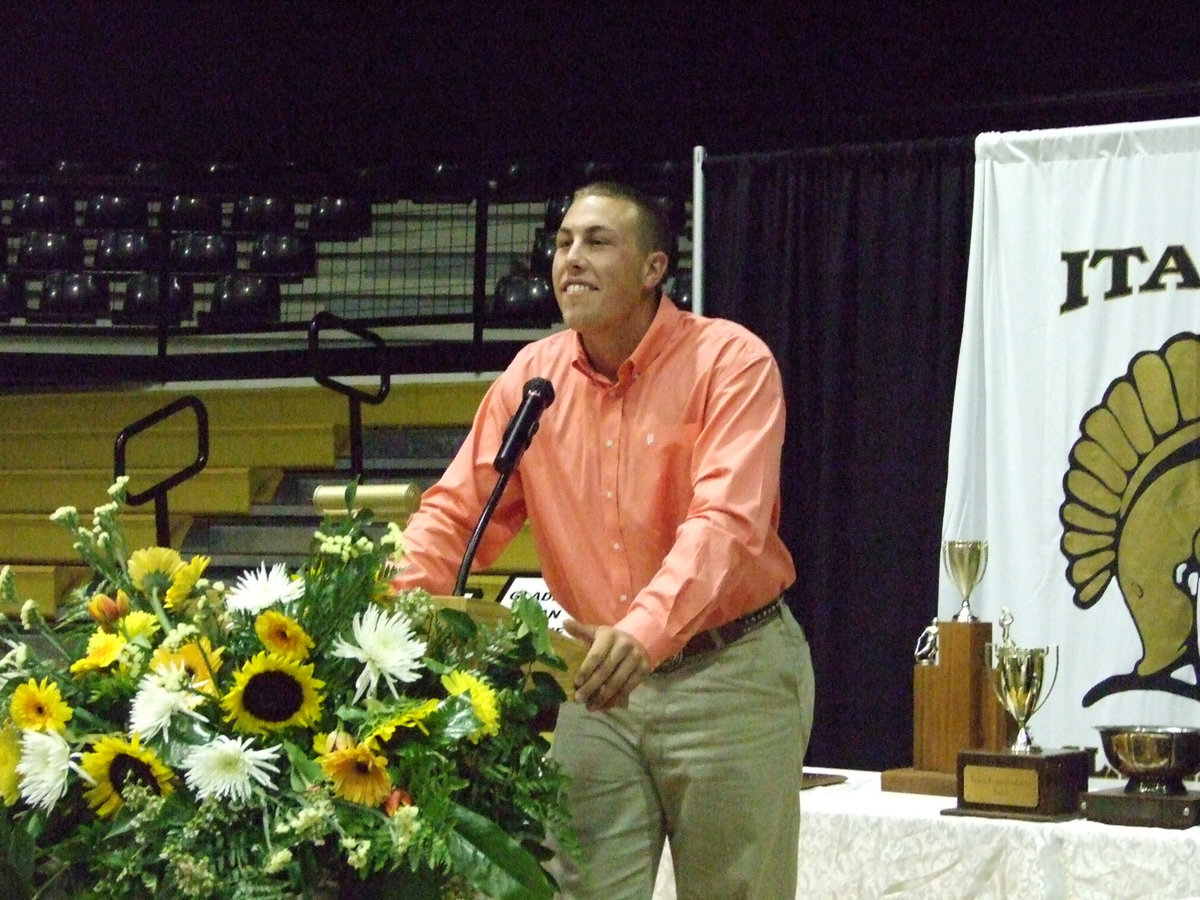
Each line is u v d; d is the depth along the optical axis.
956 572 4.44
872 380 6.46
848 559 6.46
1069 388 5.60
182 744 1.87
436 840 1.83
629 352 2.82
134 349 10.65
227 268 10.60
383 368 6.75
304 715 1.91
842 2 8.62
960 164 6.38
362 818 1.83
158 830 1.85
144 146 10.69
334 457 9.44
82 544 2.15
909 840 3.91
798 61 8.81
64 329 10.44
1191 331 5.45
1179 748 3.82
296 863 1.82
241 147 10.56
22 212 10.77
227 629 2.01
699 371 2.76
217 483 9.32
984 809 3.95
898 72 8.47
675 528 2.79
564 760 2.77
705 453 2.67
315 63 10.28
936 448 6.35
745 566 2.54
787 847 2.78
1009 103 7.08
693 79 9.21
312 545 2.12
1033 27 8.00
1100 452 5.52
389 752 1.90
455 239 10.52
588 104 9.60
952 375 6.34
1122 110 7.66
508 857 1.85
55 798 1.88
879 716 6.33
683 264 9.37
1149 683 5.36
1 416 10.38
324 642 1.98
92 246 11.18
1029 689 4.07
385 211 10.68
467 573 2.54
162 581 2.12
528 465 2.85
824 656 6.42
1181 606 5.36
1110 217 5.61
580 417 2.83
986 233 5.82
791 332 6.63
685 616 2.41
